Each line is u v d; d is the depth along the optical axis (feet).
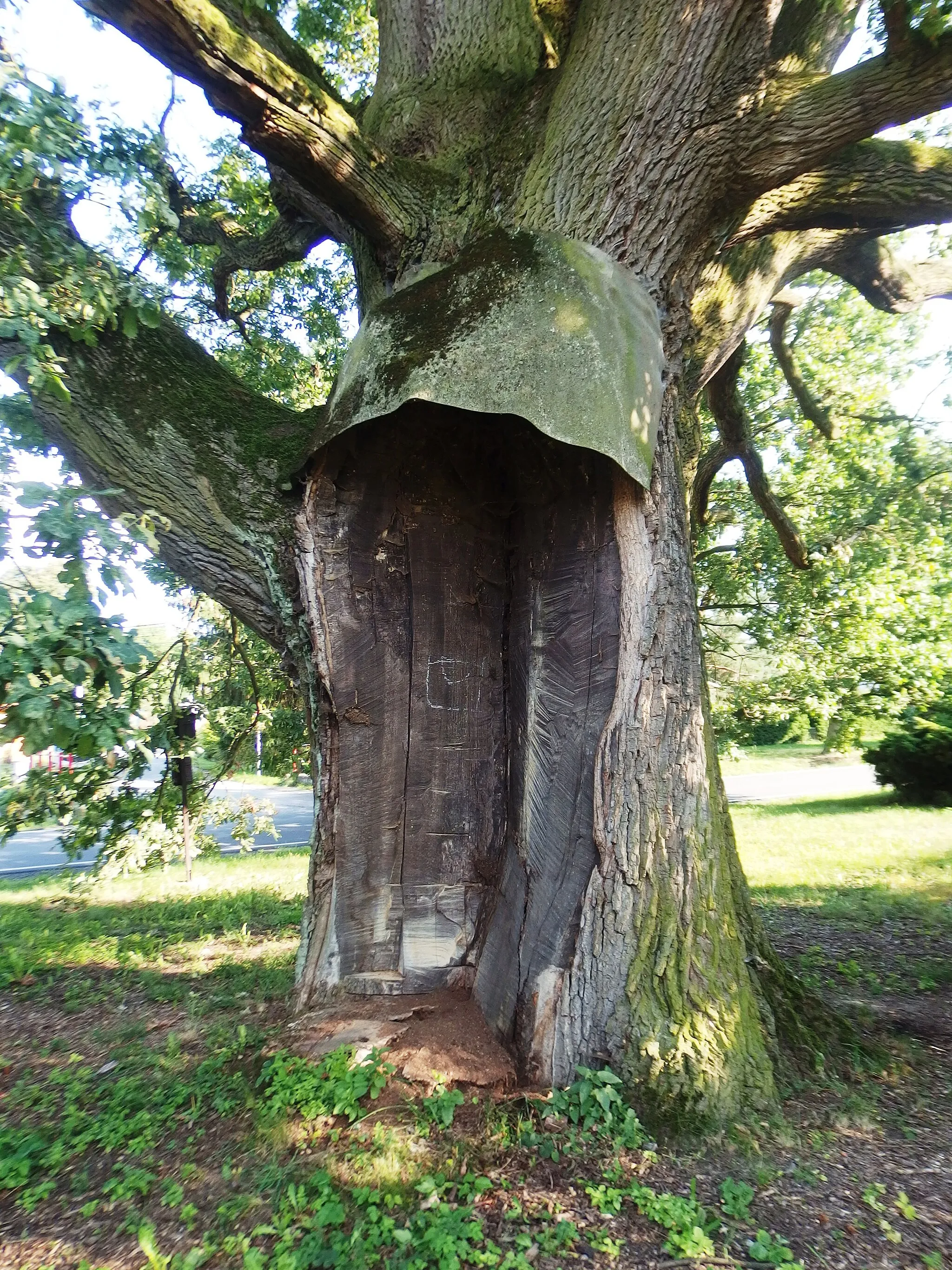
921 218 13.23
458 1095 10.25
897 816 46.09
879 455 34.22
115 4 9.46
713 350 14.99
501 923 12.25
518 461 12.29
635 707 11.19
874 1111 10.87
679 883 11.14
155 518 11.97
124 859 25.05
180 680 23.59
